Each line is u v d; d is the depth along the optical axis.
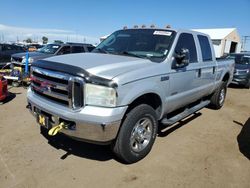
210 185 3.22
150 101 3.94
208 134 5.00
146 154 3.85
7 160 3.57
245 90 11.22
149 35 4.50
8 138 4.29
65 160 3.65
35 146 4.03
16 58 9.33
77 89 3.05
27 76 8.72
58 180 3.17
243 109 7.24
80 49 12.16
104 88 2.99
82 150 3.98
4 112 5.73
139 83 3.35
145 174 3.40
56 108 3.25
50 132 3.08
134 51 4.29
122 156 3.47
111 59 3.70
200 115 6.34
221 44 34.94
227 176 3.44
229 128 5.43
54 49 11.22
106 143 3.21
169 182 3.24
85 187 3.06
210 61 5.60
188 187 3.16
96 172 3.39
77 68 3.11
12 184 3.04
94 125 3.00
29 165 3.47
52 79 3.32
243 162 3.86
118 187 3.10
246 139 4.81
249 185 3.26
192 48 4.84
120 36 4.82
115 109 3.04
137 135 3.58
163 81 3.84
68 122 3.20
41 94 3.61
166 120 4.38
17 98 7.16
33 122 5.09
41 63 3.55
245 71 11.34
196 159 3.88
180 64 4.18
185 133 4.98
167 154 4.00
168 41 4.24
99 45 4.96
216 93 6.63
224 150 4.26
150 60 3.84
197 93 5.23
